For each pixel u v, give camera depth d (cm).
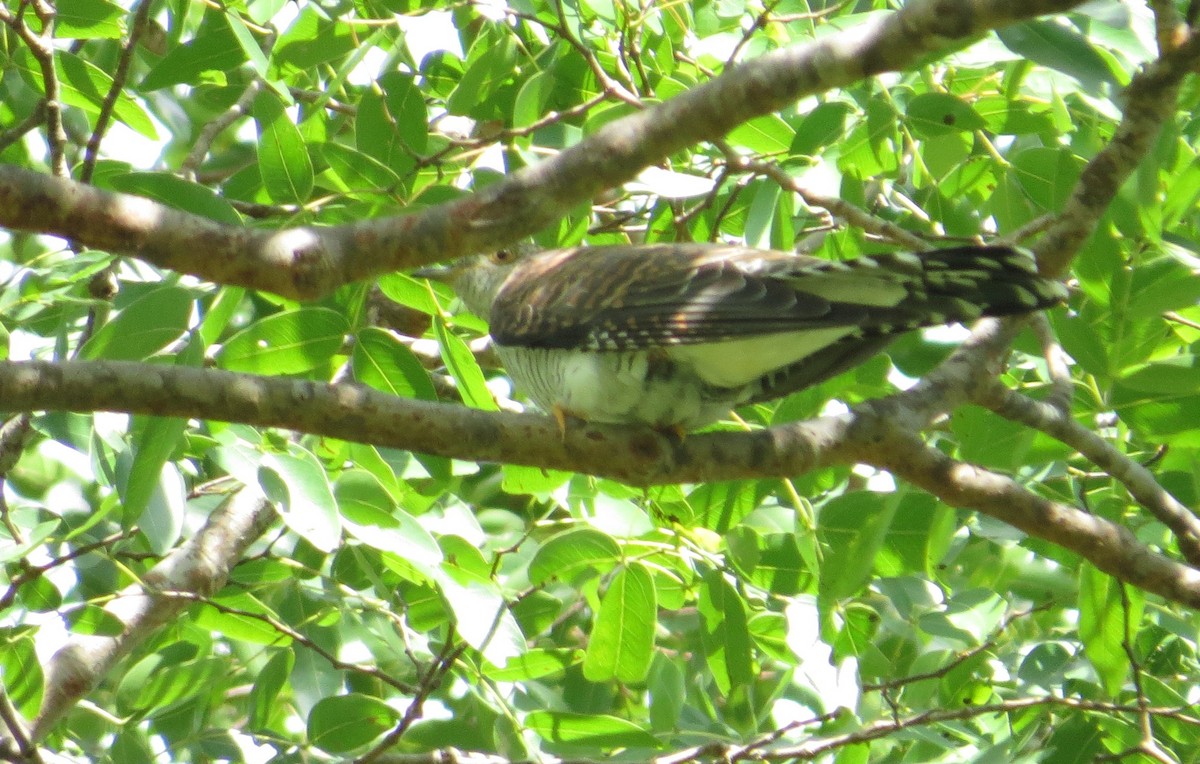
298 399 566
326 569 909
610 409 671
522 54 876
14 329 848
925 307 595
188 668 858
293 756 804
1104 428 870
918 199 942
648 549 787
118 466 689
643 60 867
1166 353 828
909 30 480
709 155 944
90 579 836
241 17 815
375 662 915
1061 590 877
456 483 909
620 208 1086
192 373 549
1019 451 723
